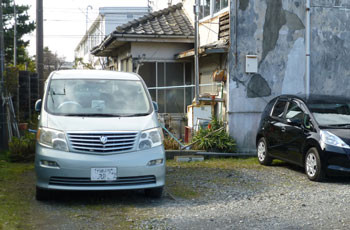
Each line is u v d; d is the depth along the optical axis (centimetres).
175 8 1717
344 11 1325
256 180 868
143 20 1566
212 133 1197
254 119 1236
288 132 952
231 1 1205
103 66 2347
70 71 820
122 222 566
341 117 900
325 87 1313
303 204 660
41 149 654
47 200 690
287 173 950
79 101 736
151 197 711
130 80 809
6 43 2734
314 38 1298
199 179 877
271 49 1246
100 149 643
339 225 548
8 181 841
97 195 732
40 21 1630
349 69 1338
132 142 661
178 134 1508
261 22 1234
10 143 1134
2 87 1210
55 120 682
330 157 820
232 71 1213
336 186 805
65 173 632
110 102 744
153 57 1505
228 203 677
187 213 612
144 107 750
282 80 1260
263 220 573
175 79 1531
